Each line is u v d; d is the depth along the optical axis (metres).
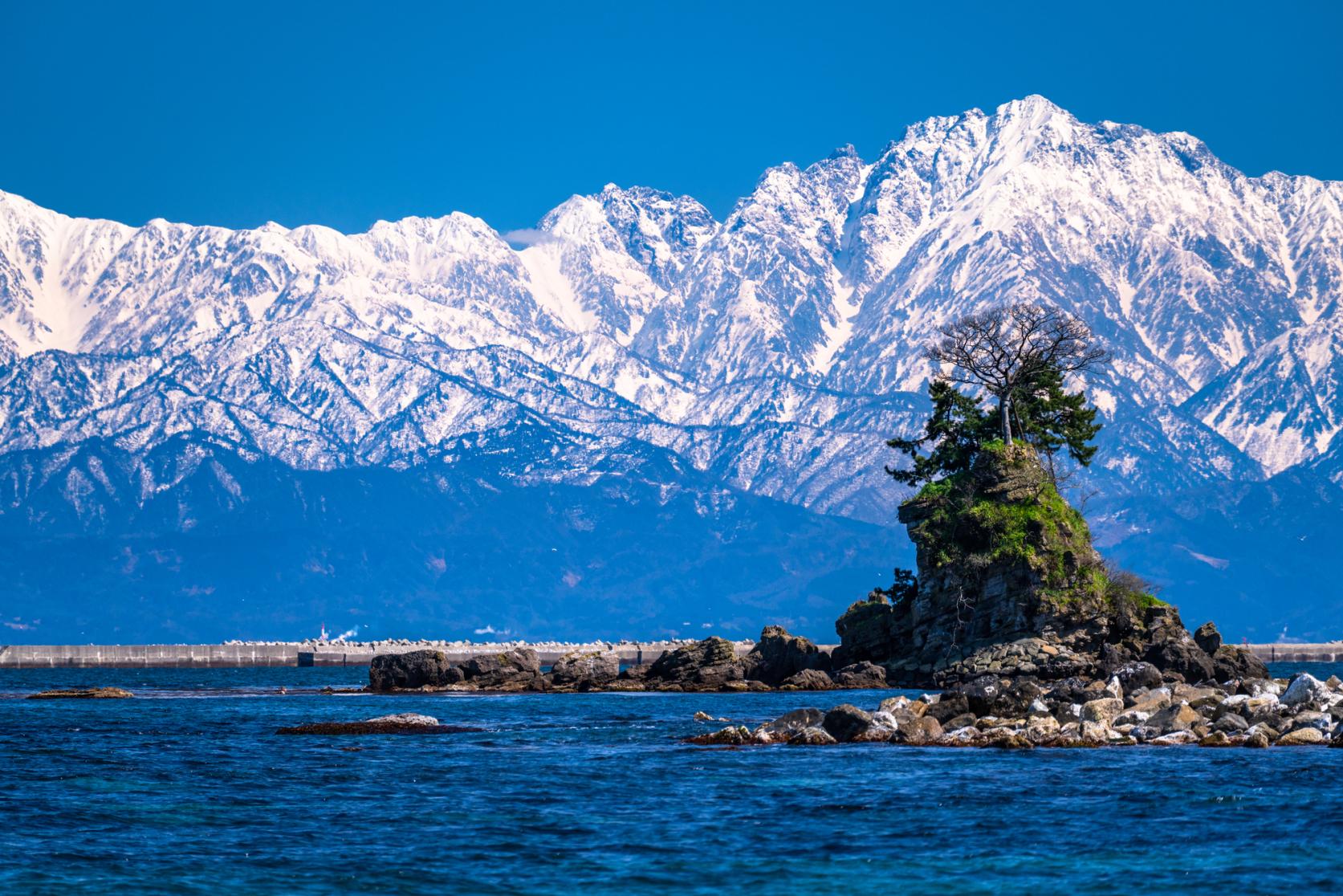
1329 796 184.50
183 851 163.50
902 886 148.38
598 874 153.25
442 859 159.88
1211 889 145.25
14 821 180.00
